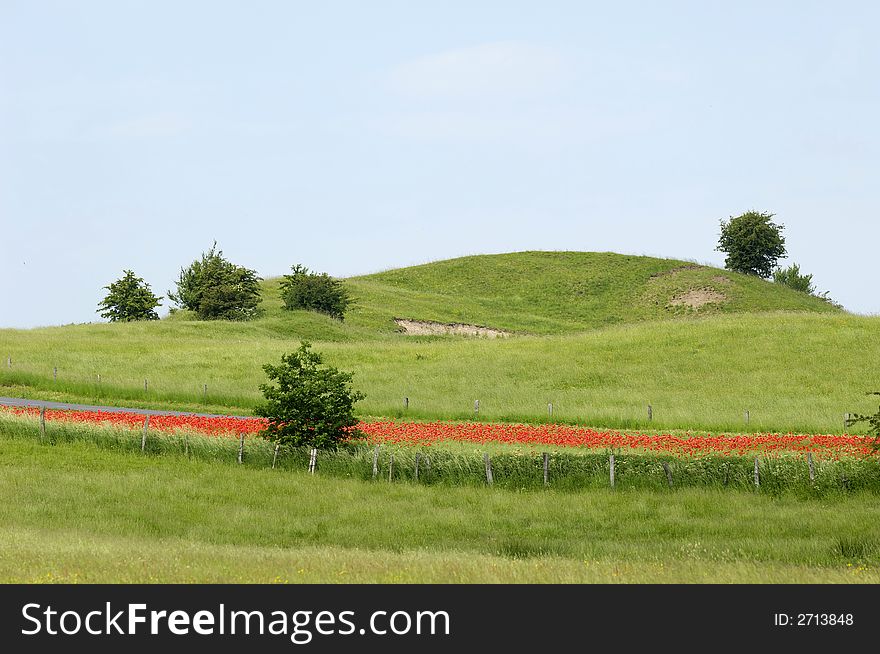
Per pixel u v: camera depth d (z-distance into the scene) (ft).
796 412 267.39
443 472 175.01
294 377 192.75
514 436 207.72
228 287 596.70
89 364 369.30
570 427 238.27
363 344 429.38
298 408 191.42
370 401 295.07
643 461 170.50
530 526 140.87
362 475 179.52
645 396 301.84
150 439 201.46
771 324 414.82
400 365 371.97
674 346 387.55
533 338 434.71
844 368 338.95
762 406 281.54
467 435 208.74
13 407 237.25
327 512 151.43
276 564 99.40
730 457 172.65
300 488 167.84
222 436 199.82
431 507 154.51
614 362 365.81
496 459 174.50
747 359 359.05
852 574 96.89
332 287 625.00
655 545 123.75
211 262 629.51
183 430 205.05
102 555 101.35
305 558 104.88
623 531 136.87
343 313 635.66
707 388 318.04
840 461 168.55
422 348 412.16
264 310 637.30
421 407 284.20
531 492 164.66
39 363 363.56
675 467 168.14
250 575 92.22
